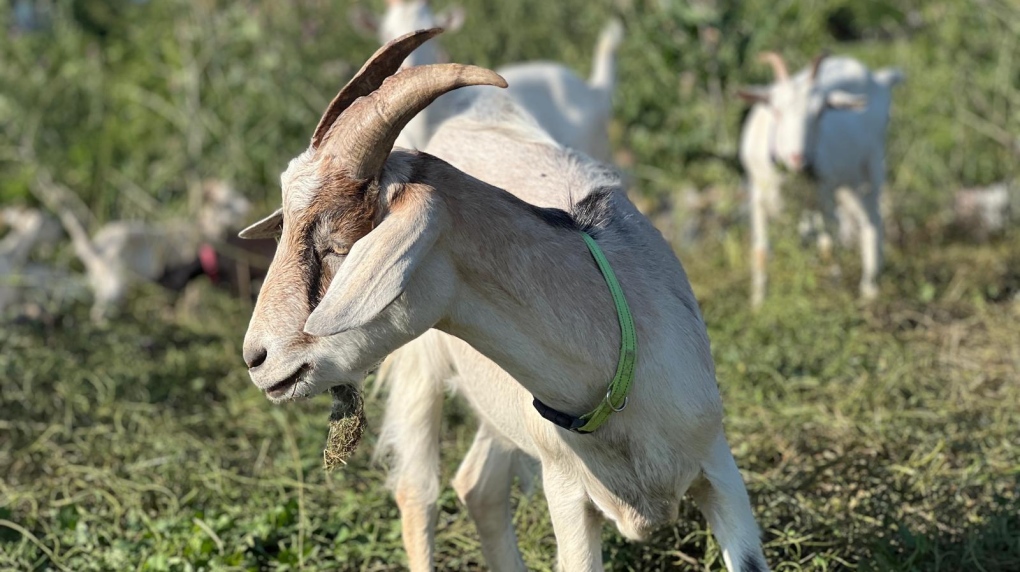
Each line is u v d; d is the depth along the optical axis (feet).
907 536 12.41
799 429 15.60
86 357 22.40
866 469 14.10
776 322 21.03
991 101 32.83
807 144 23.85
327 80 34.73
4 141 34.94
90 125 35.60
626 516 10.11
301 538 13.65
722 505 10.05
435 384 12.53
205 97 35.17
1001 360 19.01
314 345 8.69
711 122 29.84
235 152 34.04
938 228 29.53
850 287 24.64
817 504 13.42
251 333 8.77
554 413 9.45
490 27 38.24
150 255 29.25
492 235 8.96
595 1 36.50
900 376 17.43
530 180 11.25
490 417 11.51
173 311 28.07
